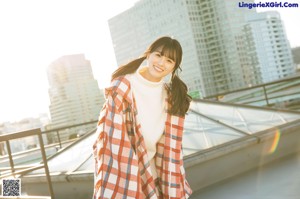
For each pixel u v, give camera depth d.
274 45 191.88
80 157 4.78
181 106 1.84
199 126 4.93
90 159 4.55
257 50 185.62
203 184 3.95
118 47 194.25
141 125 1.76
